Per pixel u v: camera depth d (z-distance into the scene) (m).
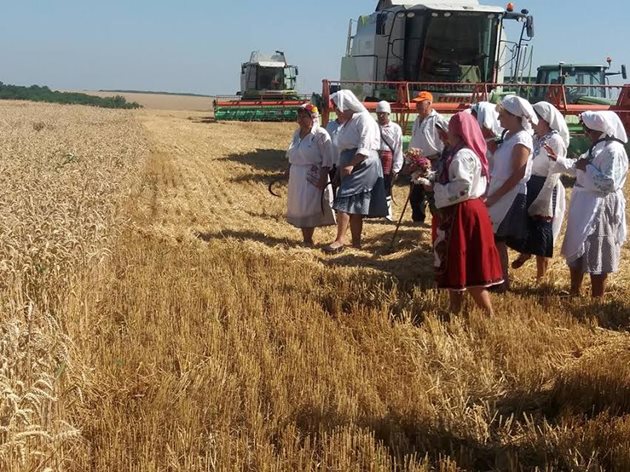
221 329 5.95
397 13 16.25
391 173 10.59
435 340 5.80
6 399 3.57
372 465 3.91
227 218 11.55
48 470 3.41
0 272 5.49
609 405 4.75
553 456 4.14
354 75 18.84
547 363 5.47
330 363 5.30
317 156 9.41
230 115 41.25
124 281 7.14
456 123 6.10
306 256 8.90
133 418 4.27
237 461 3.88
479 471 4.10
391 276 7.84
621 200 7.00
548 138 7.36
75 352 4.93
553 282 7.89
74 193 8.90
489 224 6.18
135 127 32.69
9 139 21.12
